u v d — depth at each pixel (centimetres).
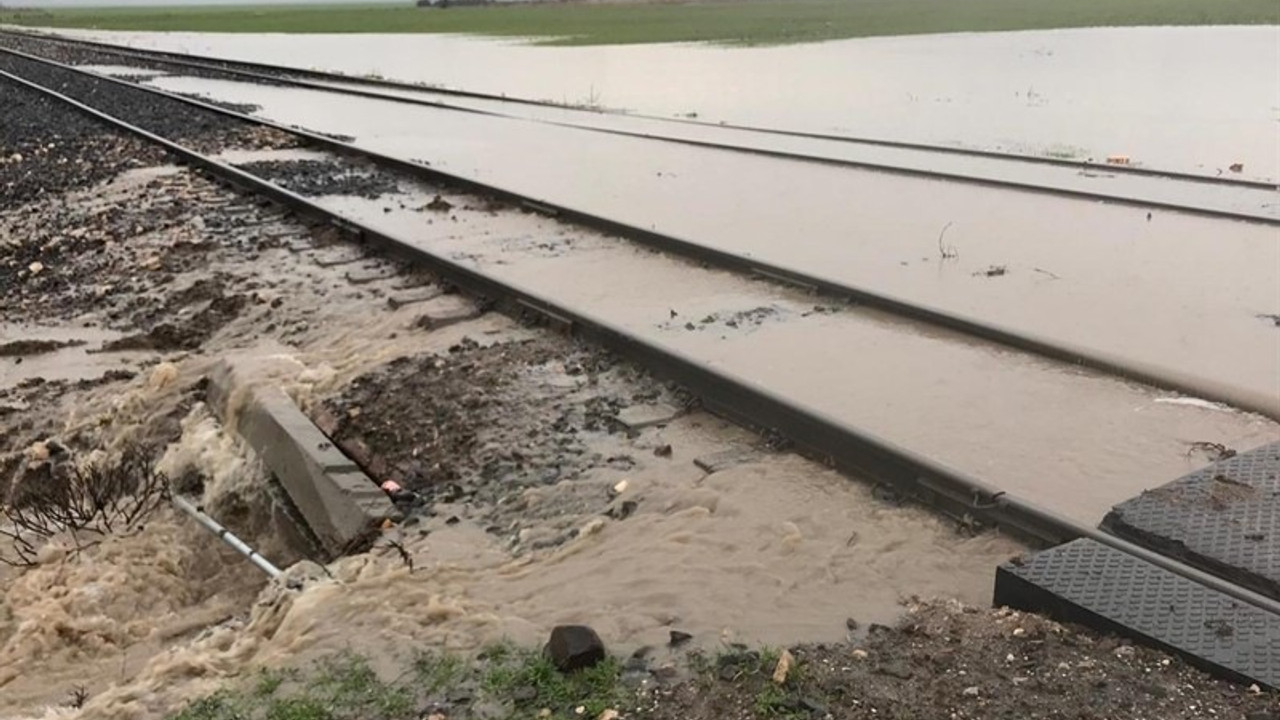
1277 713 382
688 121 2286
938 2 9000
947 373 779
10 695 539
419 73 3731
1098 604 446
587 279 1044
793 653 440
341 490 664
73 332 1046
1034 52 4047
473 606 504
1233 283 1009
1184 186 1518
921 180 1580
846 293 948
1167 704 393
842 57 3959
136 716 449
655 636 462
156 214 1409
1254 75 3131
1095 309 932
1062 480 606
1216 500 540
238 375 838
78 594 641
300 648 479
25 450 842
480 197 1461
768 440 674
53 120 2391
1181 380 733
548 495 629
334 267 1129
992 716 392
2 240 1385
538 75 3550
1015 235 1215
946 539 546
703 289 1004
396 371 823
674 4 10512
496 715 415
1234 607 441
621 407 737
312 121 2388
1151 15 5972
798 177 1611
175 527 741
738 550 543
